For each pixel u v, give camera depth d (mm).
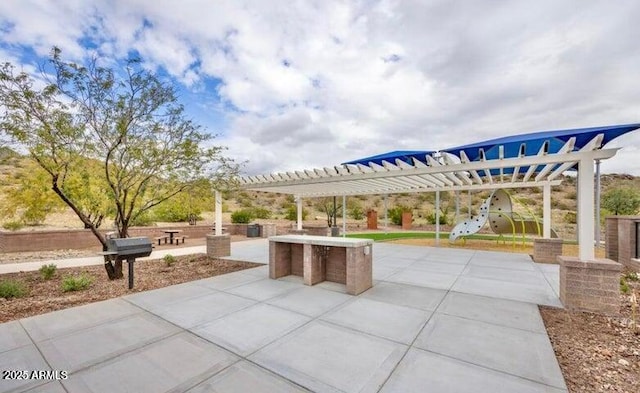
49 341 3514
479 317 4328
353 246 5465
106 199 11984
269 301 5078
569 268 4770
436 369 2885
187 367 2924
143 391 2525
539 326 3986
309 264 6109
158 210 17594
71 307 4770
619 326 4035
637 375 2799
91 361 3043
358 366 2941
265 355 3172
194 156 7609
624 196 16141
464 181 12086
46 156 5918
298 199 16344
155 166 7207
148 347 3365
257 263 8625
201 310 4621
